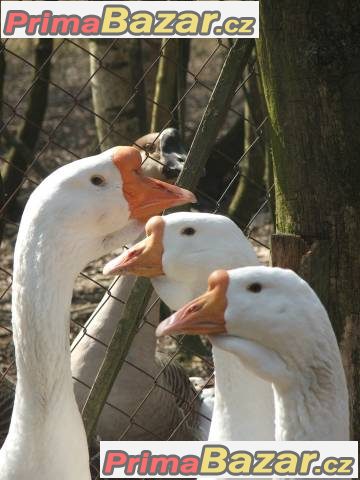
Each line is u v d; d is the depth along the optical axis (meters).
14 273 6.24
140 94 12.74
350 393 6.79
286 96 6.57
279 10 6.48
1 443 8.75
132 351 9.14
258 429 6.08
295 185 6.67
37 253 6.11
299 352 4.98
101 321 8.98
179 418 9.59
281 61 6.54
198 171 7.01
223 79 6.91
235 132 18.03
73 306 13.95
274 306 4.98
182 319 5.06
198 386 10.84
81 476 6.35
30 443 6.23
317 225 6.68
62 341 6.22
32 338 6.16
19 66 27.56
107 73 12.58
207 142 6.98
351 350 6.74
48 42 15.51
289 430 5.06
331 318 6.73
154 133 10.64
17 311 6.21
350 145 6.54
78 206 6.16
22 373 6.26
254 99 10.70
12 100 25.33
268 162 8.62
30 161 14.73
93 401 7.31
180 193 6.41
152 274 6.14
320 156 6.58
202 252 6.07
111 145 12.69
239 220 12.98
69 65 27.94
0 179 10.10
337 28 6.43
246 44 6.86
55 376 6.21
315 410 5.01
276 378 5.02
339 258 6.68
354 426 6.85
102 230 6.28
